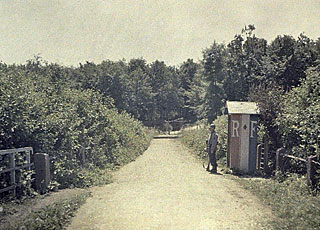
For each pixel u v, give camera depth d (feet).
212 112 144.77
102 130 54.80
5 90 30.32
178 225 20.54
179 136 131.54
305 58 128.88
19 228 18.85
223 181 35.60
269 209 24.27
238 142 42.24
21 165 27.61
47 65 136.36
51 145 33.73
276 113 41.55
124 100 201.05
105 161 49.16
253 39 153.58
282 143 40.78
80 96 50.80
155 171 43.21
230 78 145.89
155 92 260.42
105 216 22.43
